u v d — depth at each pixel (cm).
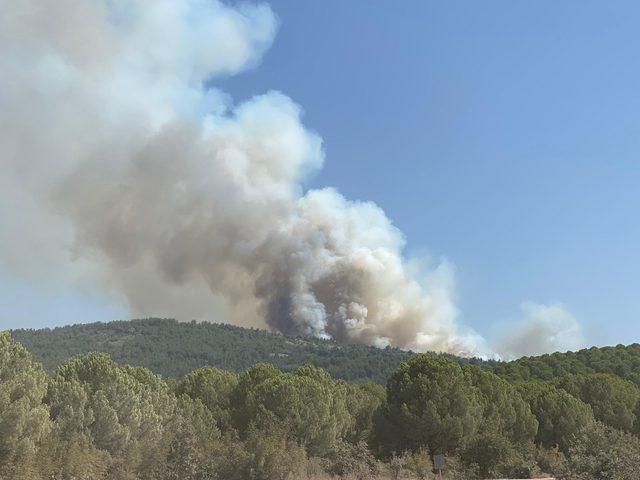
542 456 5347
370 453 4678
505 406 5938
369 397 6209
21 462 2316
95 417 3008
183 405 4441
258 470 2945
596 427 3272
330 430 4456
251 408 4659
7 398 2391
